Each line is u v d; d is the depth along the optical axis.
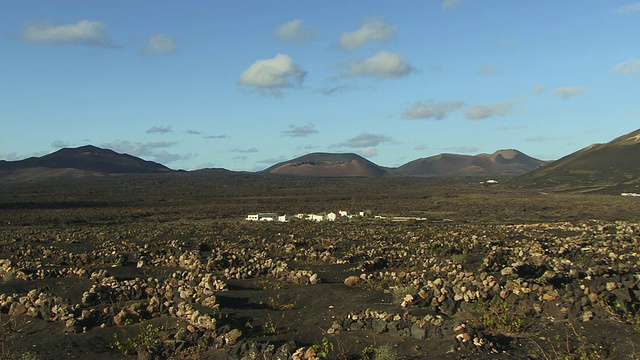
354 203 137.62
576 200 130.62
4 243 43.09
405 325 13.97
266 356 12.57
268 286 22.20
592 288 15.17
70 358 14.09
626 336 12.84
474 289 16.09
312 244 38.31
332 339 13.96
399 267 26.75
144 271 26.52
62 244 42.00
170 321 16.50
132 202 137.38
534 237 38.78
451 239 38.03
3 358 14.07
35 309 17.81
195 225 70.31
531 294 15.51
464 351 12.15
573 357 11.83
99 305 18.81
